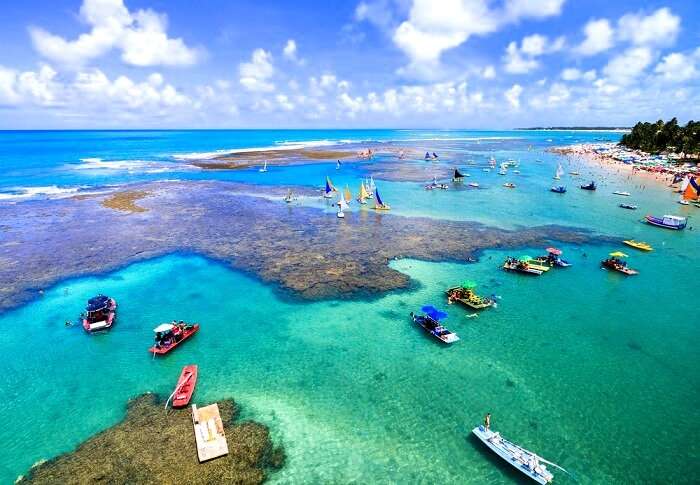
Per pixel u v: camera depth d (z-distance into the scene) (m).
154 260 45.09
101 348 29.58
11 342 30.11
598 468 20.36
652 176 104.00
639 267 45.22
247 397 24.94
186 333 30.78
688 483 19.62
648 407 24.53
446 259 46.38
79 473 19.36
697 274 43.41
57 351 29.16
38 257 45.34
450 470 20.17
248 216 62.91
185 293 37.78
